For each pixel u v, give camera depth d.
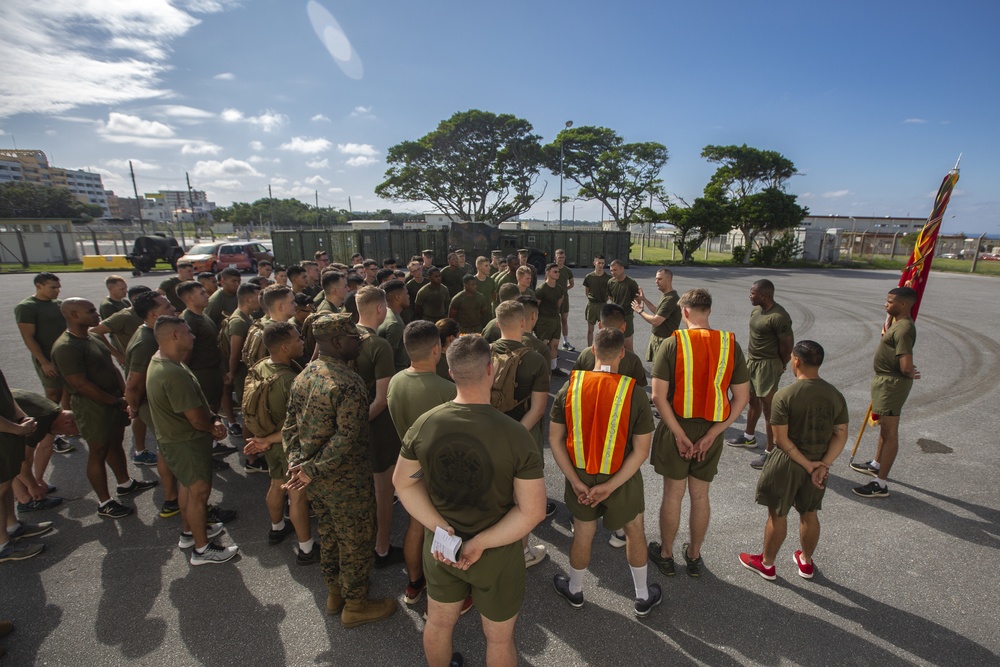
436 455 1.94
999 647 2.63
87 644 2.65
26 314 4.85
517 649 2.63
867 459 4.88
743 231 33.03
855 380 7.55
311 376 2.58
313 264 7.59
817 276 24.70
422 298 7.31
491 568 2.01
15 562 3.32
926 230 5.09
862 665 2.52
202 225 88.81
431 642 2.19
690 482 3.12
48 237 31.17
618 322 3.48
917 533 3.68
